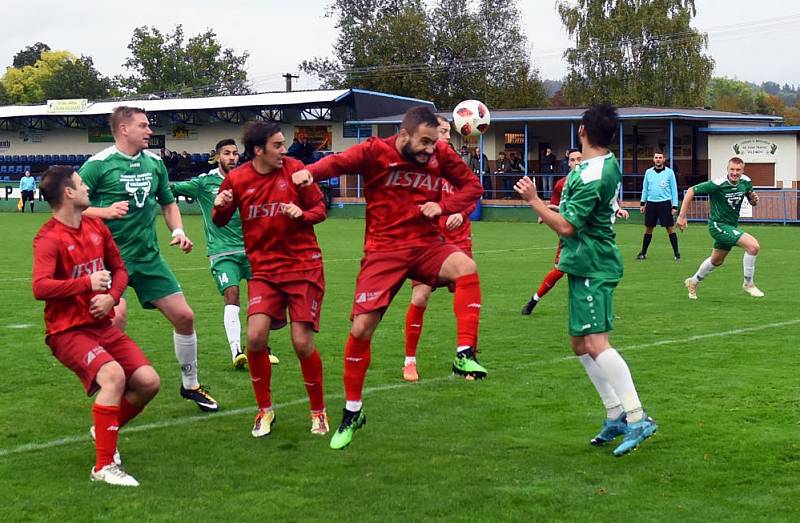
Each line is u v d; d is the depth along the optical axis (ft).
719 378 24.82
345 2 190.19
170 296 22.18
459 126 29.76
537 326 33.99
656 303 39.70
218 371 26.89
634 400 18.20
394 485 16.74
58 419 21.49
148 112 142.41
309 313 19.72
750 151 111.24
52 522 15.01
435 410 22.04
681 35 165.78
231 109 135.23
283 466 17.93
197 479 17.16
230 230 28.30
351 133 133.08
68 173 17.72
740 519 14.93
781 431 19.72
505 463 17.97
